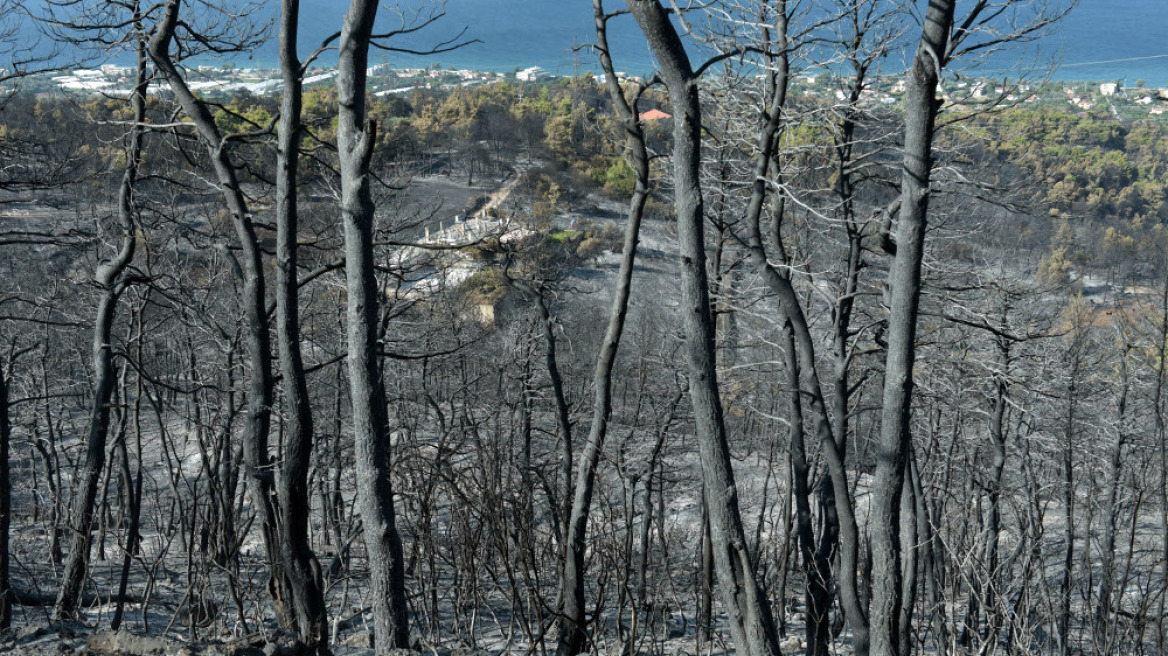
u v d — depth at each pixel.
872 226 11.93
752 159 11.73
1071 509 9.94
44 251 25.16
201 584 8.24
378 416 7.67
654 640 7.52
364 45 7.54
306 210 20.97
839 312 11.00
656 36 5.41
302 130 9.14
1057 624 9.12
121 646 5.43
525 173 69.69
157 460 20.78
